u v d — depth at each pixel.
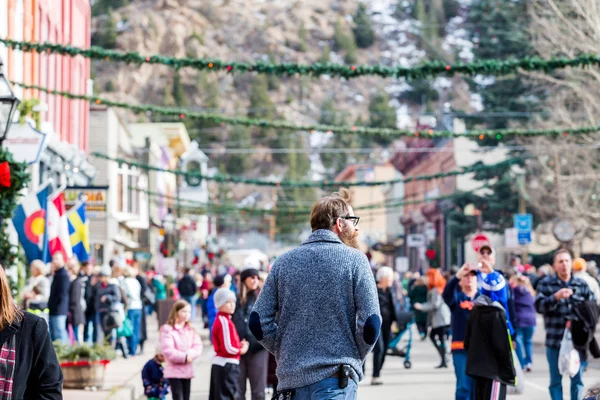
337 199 9.29
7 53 32.97
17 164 19.55
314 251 8.89
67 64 46.56
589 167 51.56
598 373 25.31
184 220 85.88
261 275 22.25
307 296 8.76
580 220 53.88
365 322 8.57
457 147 88.50
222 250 100.56
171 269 50.75
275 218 162.12
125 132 78.31
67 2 45.94
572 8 38.00
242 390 16.95
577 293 16.89
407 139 116.69
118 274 32.19
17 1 34.69
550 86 57.88
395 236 134.88
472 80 70.56
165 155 102.88
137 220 74.94
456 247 87.88
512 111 69.25
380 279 24.16
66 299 26.17
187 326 17.20
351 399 8.67
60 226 26.94
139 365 27.89
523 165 66.06
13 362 7.12
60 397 7.33
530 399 20.47
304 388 8.64
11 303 7.19
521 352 25.81
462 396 17.02
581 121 48.62
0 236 21.25
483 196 73.75
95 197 54.00
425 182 109.62
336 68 20.86
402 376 26.14
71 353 21.11
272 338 8.90
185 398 17.05
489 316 15.03
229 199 193.88
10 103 18.53
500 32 69.25
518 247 53.50
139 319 32.16
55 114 43.47
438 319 28.55
